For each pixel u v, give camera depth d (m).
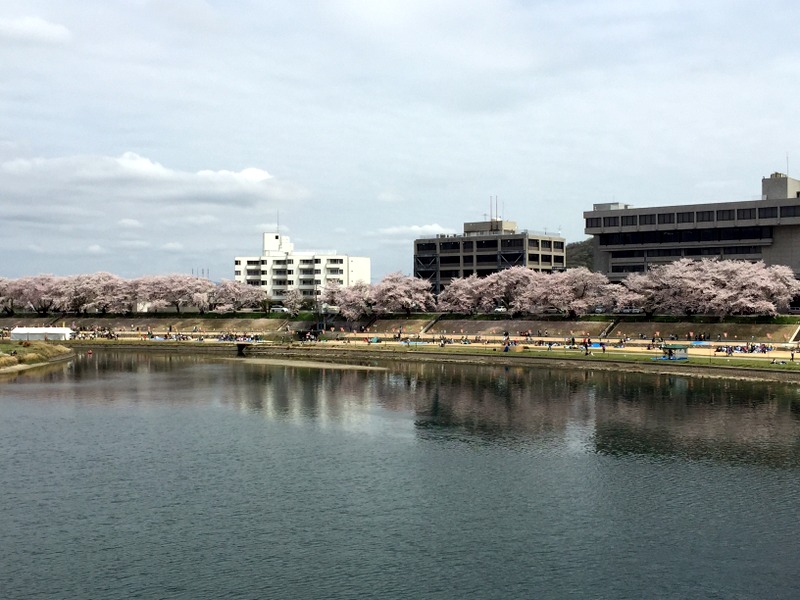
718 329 174.00
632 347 168.00
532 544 57.56
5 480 72.88
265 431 94.62
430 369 158.50
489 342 189.75
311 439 90.06
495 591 50.19
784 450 83.00
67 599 49.06
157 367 167.00
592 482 72.19
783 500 66.81
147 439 90.12
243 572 52.88
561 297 198.38
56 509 64.88
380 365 168.00
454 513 63.94
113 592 50.00
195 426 97.75
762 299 168.38
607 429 94.06
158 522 61.88
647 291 185.50
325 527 60.84
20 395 123.56
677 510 64.50
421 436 91.38
